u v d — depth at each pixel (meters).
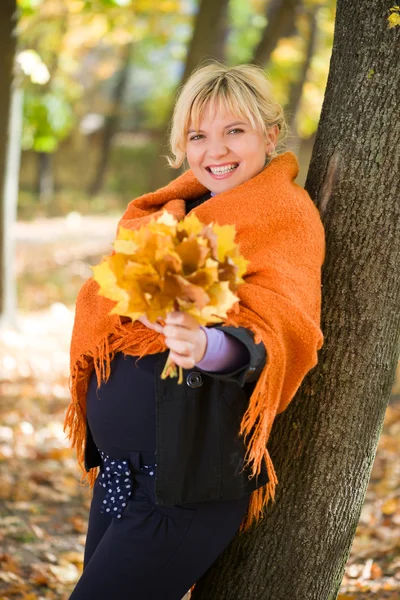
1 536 4.22
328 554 2.45
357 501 2.47
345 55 2.40
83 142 26.05
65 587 3.72
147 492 2.10
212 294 1.69
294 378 2.06
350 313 2.36
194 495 2.05
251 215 2.14
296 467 2.42
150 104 26.61
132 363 2.11
